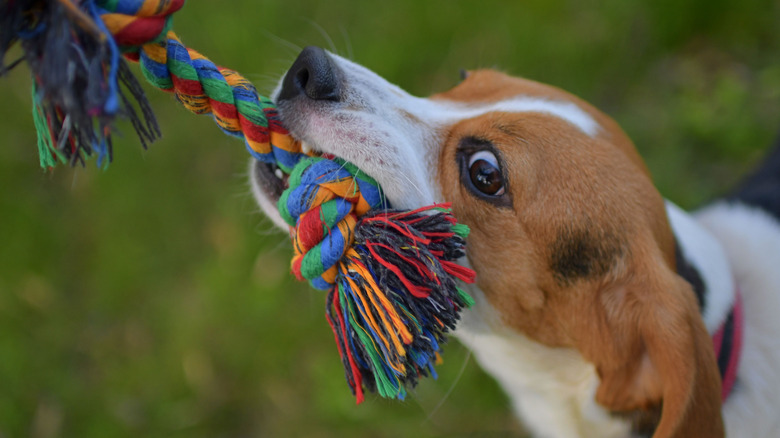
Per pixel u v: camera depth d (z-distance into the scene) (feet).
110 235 2.82
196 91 1.78
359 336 1.81
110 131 1.62
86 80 1.61
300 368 2.63
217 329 2.65
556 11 3.25
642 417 2.05
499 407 2.60
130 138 2.91
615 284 2.00
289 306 2.67
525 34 3.19
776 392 2.15
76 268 2.81
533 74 3.15
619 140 2.09
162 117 2.96
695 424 1.92
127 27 1.65
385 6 3.20
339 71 1.98
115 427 2.57
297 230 1.83
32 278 2.73
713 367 1.95
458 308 1.82
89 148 1.69
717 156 3.07
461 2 3.22
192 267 2.79
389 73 3.08
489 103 2.09
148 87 2.75
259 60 3.02
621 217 1.99
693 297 1.99
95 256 2.82
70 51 1.60
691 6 3.25
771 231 2.30
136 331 2.70
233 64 3.03
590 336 2.03
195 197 2.88
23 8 1.63
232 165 2.91
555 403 2.18
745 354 2.16
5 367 2.61
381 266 1.79
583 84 3.19
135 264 2.78
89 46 1.63
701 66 3.25
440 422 2.58
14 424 2.56
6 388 2.59
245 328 2.65
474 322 2.09
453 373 2.61
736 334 2.13
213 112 1.82
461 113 2.07
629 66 3.25
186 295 2.74
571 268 2.01
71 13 1.59
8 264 2.74
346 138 1.92
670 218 2.16
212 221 2.84
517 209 2.00
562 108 2.06
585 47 3.22
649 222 2.01
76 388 2.62
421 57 3.14
